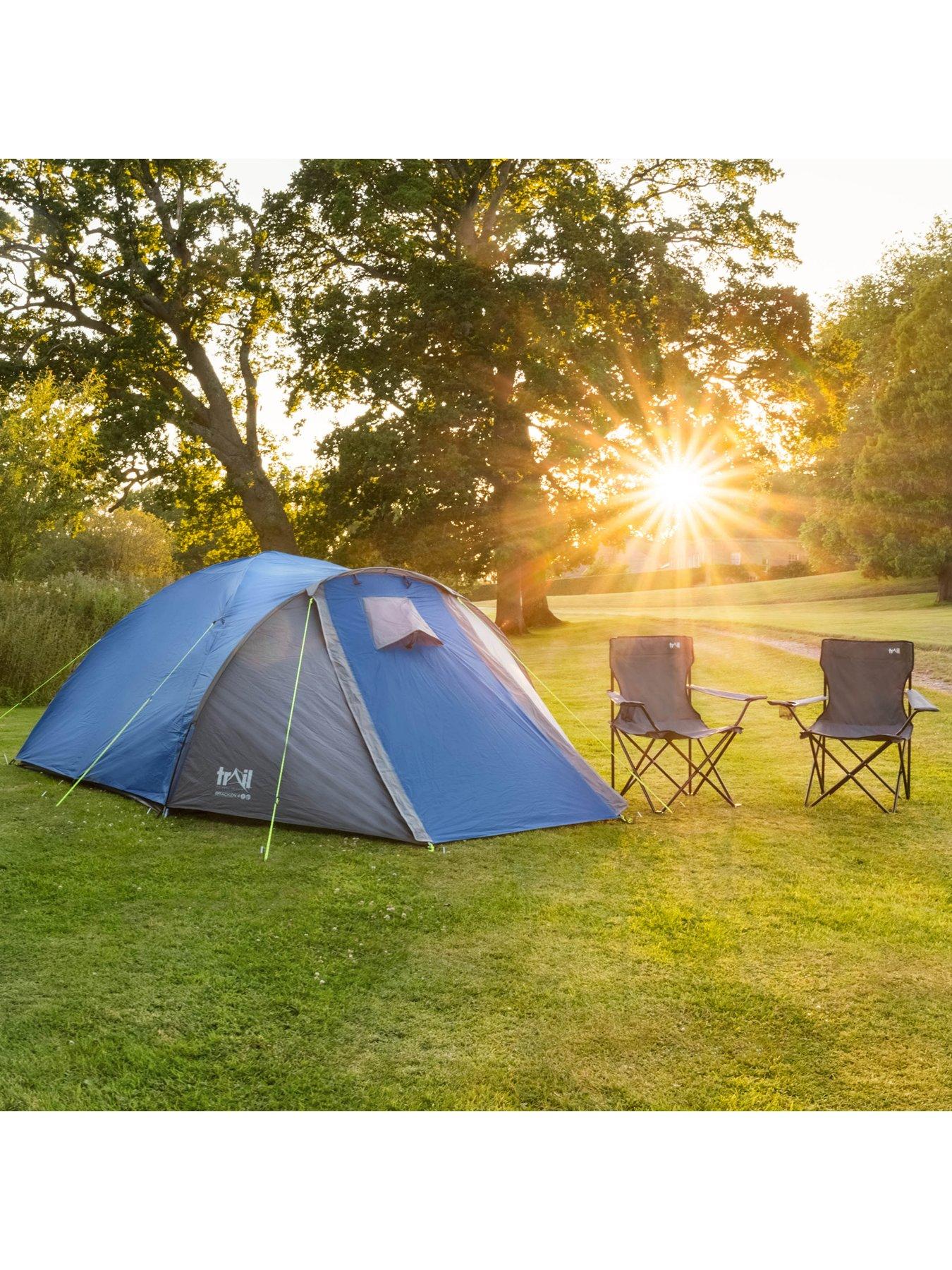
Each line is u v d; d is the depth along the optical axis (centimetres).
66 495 1894
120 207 2312
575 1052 371
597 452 2356
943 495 3225
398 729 695
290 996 417
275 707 701
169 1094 345
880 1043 375
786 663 1638
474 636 777
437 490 2316
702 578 5634
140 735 746
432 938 483
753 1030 385
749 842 647
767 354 2467
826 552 4234
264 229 2459
